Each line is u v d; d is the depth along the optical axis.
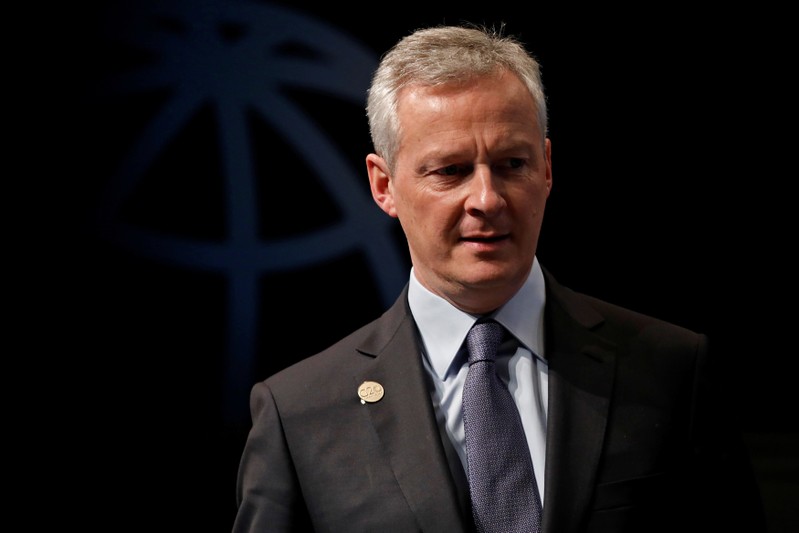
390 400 4.33
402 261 11.89
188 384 11.42
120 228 11.30
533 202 4.04
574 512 3.86
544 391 4.25
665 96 11.78
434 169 3.99
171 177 11.46
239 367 11.52
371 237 11.84
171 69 11.45
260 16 11.68
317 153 11.73
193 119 11.48
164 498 11.23
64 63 11.17
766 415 11.87
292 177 11.72
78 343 11.23
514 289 4.27
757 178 11.75
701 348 4.38
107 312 11.30
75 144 11.21
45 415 11.15
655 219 11.89
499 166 3.99
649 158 11.85
